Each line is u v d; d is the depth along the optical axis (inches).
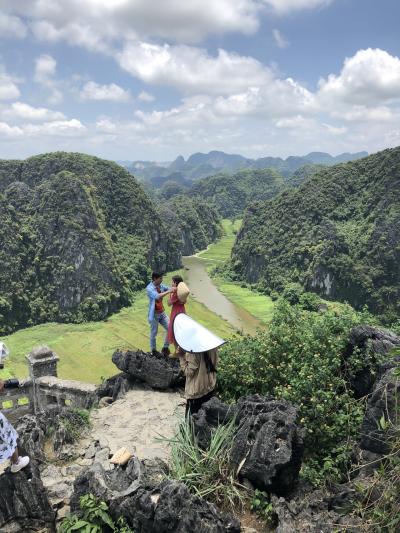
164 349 347.3
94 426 268.4
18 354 2485.2
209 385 234.1
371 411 206.5
